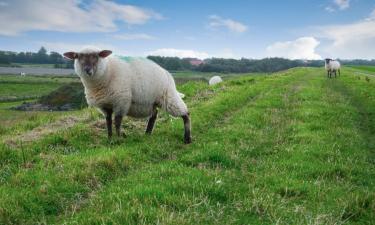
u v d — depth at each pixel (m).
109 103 11.31
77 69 11.12
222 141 11.61
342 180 8.49
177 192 7.12
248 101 21.86
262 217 6.43
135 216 6.01
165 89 11.98
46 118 16.08
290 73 55.94
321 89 28.98
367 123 16.09
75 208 6.67
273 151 10.81
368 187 8.13
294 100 22.23
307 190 7.59
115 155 9.24
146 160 9.75
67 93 51.53
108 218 5.88
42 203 6.80
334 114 16.75
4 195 6.75
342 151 10.80
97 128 12.86
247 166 9.47
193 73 135.50
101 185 7.91
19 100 65.75
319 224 5.91
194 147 11.17
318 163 9.47
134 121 14.59
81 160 8.80
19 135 12.26
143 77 11.56
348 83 37.28
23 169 8.32
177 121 14.12
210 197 7.06
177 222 5.81
